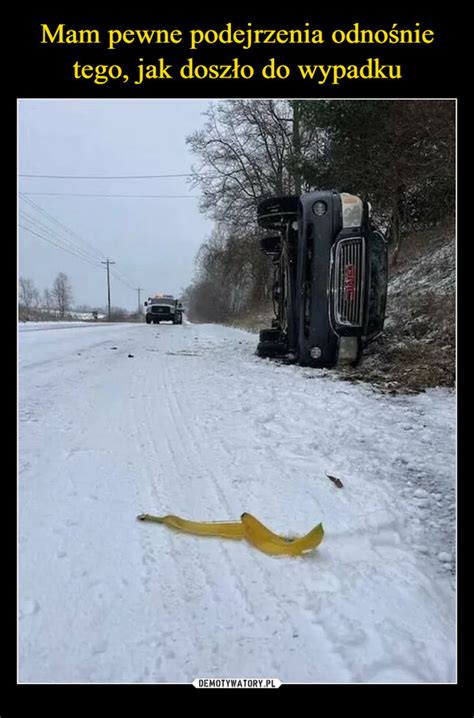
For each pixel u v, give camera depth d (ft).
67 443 16.12
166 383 26.91
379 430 17.62
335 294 29.09
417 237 57.16
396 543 10.55
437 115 41.09
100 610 8.12
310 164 66.90
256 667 7.10
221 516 11.29
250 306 127.95
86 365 33.99
